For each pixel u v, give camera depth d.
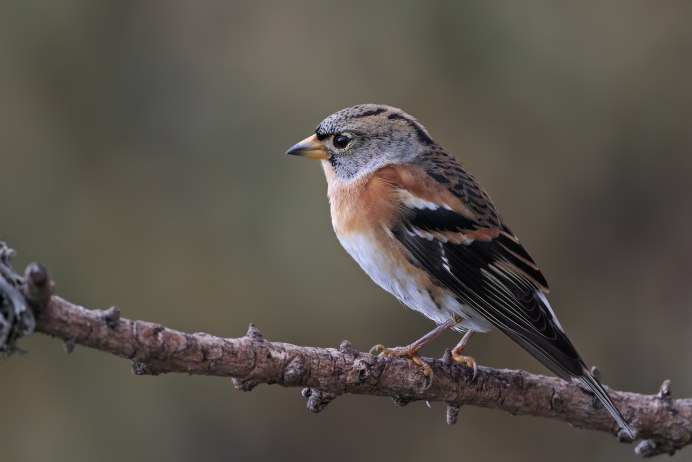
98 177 12.99
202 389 12.34
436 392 7.30
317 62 13.06
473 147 13.10
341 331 12.37
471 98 13.17
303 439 12.76
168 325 12.33
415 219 8.38
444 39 13.17
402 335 12.45
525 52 13.20
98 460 11.83
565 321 13.58
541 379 7.71
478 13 13.15
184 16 13.45
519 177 13.26
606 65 13.32
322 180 12.52
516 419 13.11
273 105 12.95
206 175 12.89
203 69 13.28
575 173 13.38
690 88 13.46
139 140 13.21
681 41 13.45
